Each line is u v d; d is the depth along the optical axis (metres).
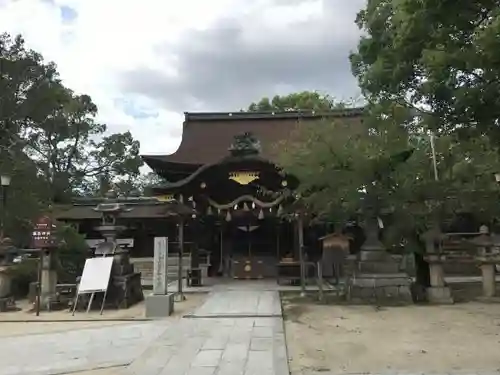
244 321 11.22
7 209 19.16
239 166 20.05
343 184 14.62
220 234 25.41
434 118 9.63
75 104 37.19
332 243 15.68
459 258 24.53
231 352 8.18
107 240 15.03
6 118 25.94
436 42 8.48
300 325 10.97
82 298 13.99
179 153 26.20
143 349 8.70
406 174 15.08
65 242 18.75
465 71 8.69
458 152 15.46
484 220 17.34
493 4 7.24
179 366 7.32
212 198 21.56
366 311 12.80
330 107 17.94
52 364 7.76
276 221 24.33
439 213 14.86
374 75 13.87
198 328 10.40
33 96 27.20
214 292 17.20
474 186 15.38
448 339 9.20
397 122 14.16
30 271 17.84
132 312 13.37
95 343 9.39
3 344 9.40
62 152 39.03
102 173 42.78
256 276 23.27
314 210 16.38
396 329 10.31
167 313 12.52
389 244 15.98
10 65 25.97
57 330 10.91
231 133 28.03
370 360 7.68
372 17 14.88
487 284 16.27
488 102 8.15
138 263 25.81
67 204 26.67
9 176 15.34
